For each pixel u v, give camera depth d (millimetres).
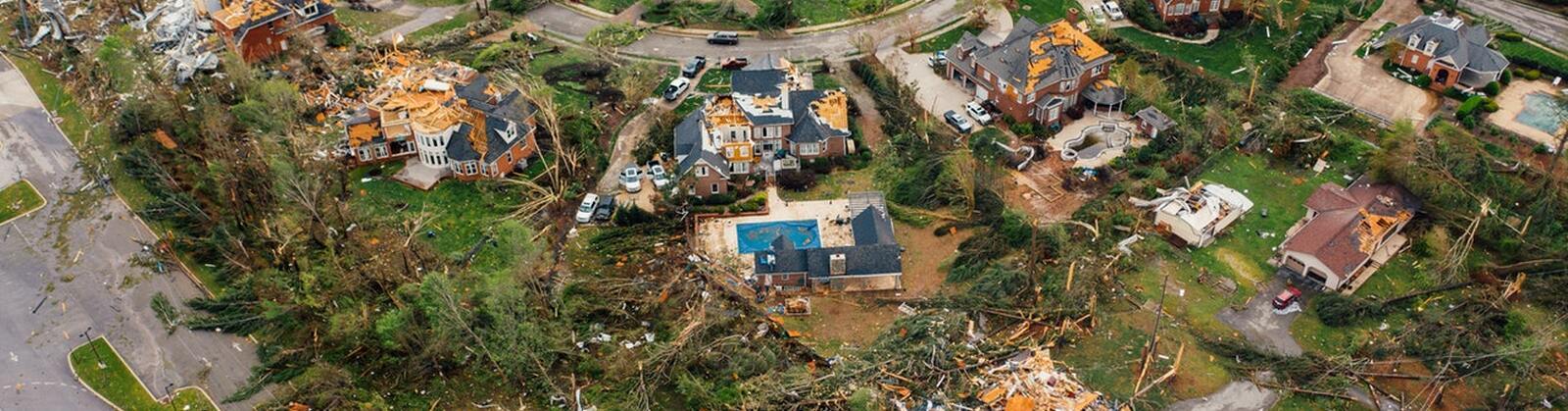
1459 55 116125
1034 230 90250
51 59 126688
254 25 121812
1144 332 87812
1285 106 115250
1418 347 85000
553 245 98562
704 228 100812
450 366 85812
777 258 92500
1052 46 114812
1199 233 95750
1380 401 81375
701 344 85438
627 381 83250
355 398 82875
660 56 130125
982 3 133625
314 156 105250
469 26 134625
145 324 90312
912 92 118062
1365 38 129250
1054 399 79688
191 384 84750
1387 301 90062
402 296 90500
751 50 131375
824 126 108875
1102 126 113438
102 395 84375
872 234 95750
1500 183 101750
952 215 100938
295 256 95312
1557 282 90562
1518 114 113812
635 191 104562
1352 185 101250
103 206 103688
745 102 109562
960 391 80750
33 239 99938
